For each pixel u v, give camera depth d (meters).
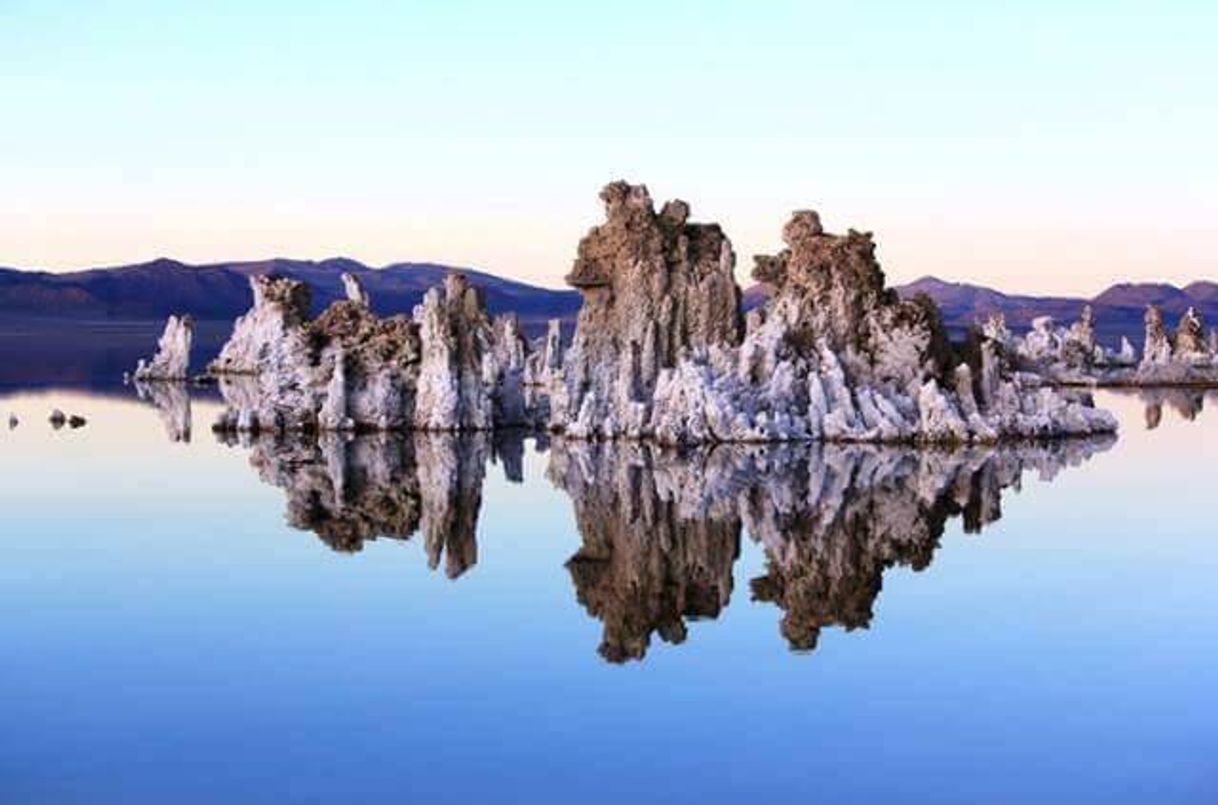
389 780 24.98
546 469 70.31
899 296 91.62
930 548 47.59
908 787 24.61
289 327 157.62
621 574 43.69
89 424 95.31
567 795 24.23
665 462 72.69
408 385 94.06
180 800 24.06
